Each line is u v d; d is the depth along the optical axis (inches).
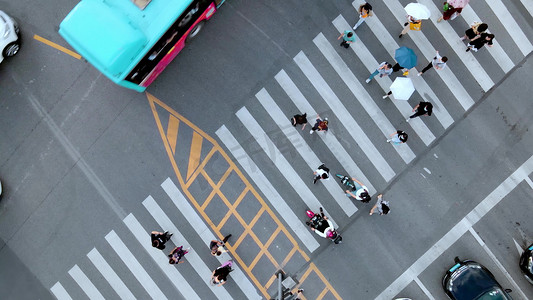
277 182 526.9
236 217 529.0
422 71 513.0
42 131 525.7
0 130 526.6
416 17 456.1
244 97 522.0
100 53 419.8
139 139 525.7
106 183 527.8
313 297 528.4
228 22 518.9
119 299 531.8
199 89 522.3
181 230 529.0
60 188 527.8
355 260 528.7
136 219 529.0
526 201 525.0
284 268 528.7
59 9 518.6
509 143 524.4
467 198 527.2
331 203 529.0
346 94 523.2
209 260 530.9
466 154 525.3
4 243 529.3
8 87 523.8
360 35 520.4
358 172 527.5
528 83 522.3
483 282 506.3
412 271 527.8
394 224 529.0
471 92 523.5
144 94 522.0
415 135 525.3
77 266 530.3
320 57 520.7
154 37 426.6
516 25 521.3
